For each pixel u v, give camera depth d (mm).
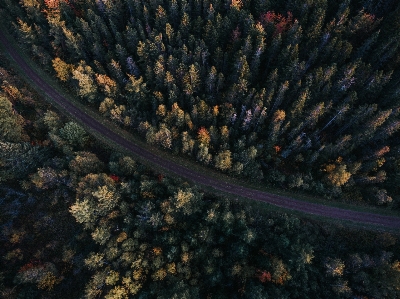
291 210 88062
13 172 85062
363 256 75312
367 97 88500
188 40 97188
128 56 99812
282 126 88375
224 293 74312
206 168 94062
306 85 85875
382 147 84812
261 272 73312
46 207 86188
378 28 92188
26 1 98500
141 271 72812
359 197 87812
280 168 90688
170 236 75562
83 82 92562
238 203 89312
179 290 68312
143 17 101688
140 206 78000
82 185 78188
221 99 93000
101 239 73750
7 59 110250
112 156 93312
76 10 108062
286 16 96125
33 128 94688
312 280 74938
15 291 74125
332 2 94688
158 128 92375
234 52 94500
